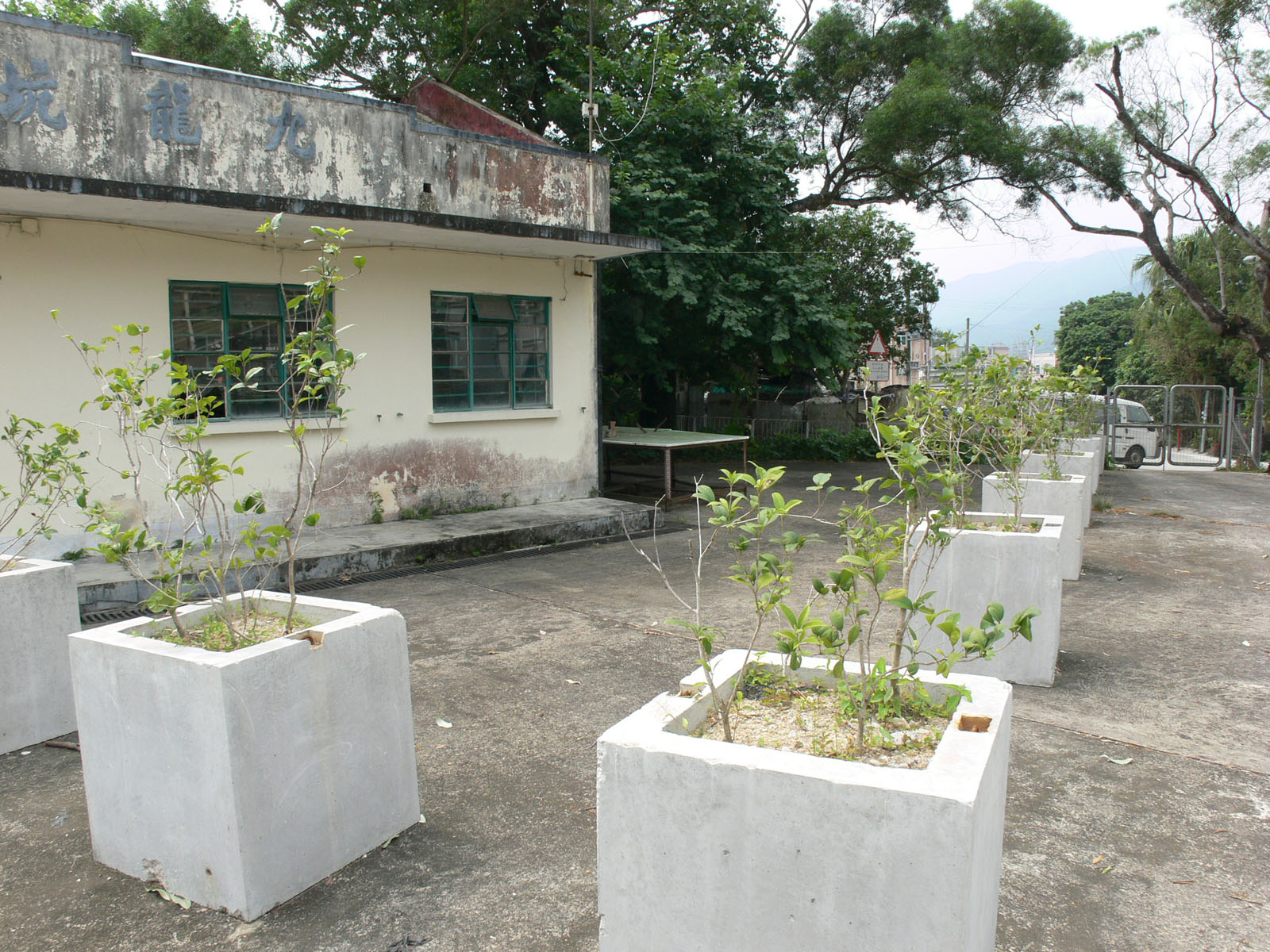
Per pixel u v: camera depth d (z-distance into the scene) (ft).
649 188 42.98
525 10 53.26
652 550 28.43
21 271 21.98
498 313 32.24
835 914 6.37
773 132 61.36
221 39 56.59
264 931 8.73
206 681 8.66
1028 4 54.54
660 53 48.01
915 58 60.80
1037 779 11.96
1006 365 21.11
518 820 10.95
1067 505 24.13
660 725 7.33
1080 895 9.31
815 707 8.32
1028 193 59.21
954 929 6.02
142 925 8.84
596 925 8.83
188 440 10.82
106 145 22.75
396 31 55.16
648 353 49.70
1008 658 15.67
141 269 23.94
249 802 8.81
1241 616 20.13
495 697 15.12
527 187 32.04
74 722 13.87
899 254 75.05
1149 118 54.44
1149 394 89.66
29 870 9.88
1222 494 43.93
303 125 26.27
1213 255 72.64
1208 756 12.67
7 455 21.94
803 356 49.57
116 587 20.67
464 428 31.30
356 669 9.98
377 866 9.94
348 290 28.04
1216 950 8.42
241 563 10.98
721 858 6.72
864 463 59.31
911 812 6.08
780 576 8.17
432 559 26.08
